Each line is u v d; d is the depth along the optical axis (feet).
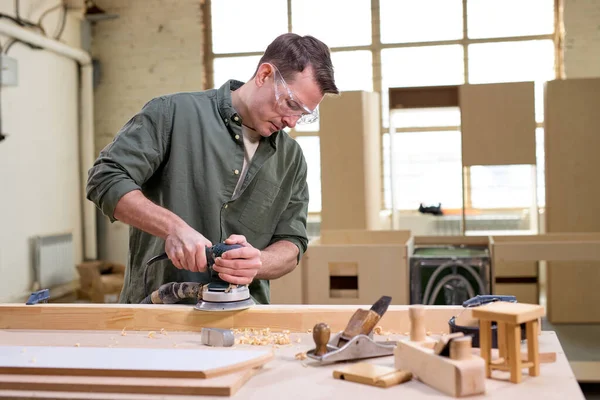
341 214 15.17
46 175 20.16
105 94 23.00
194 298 4.99
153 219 4.82
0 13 17.78
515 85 13.76
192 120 5.51
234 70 23.08
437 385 3.15
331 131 15.16
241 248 4.58
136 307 4.68
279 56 5.20
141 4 22.70
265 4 22.80
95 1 22.86
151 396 3.11
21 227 18.81
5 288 18.06
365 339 3.72
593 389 11.05
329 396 3.09
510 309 3.32
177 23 22.62
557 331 14.25
